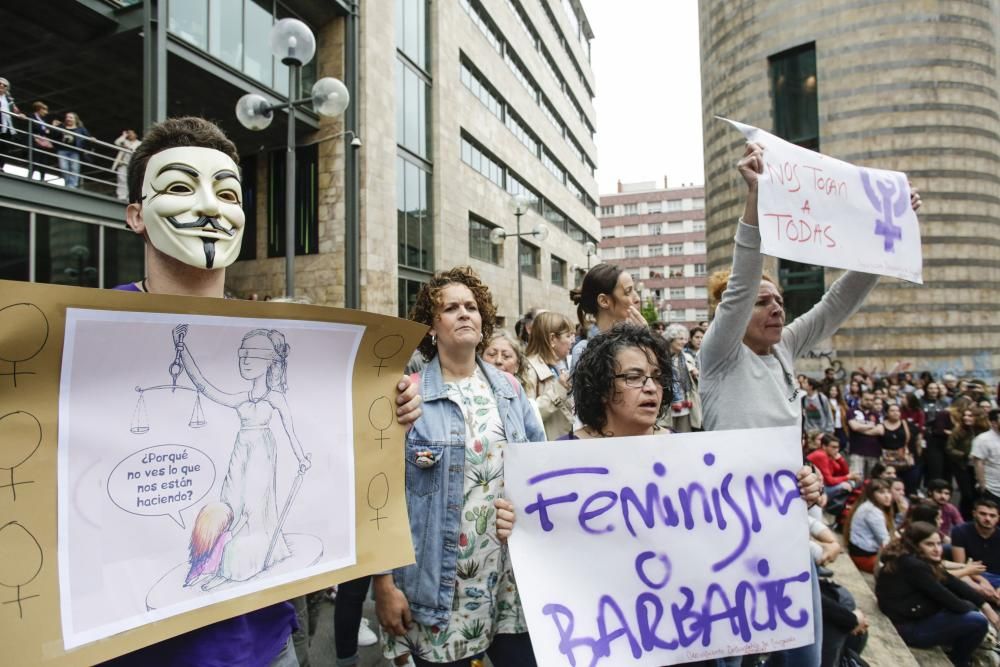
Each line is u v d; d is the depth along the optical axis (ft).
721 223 54.85
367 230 44.39
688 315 273.33
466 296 6.95
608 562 5.38
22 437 3.43
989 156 47.83
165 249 4.52
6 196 26.04
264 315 4.44
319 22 44.75
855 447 27.17
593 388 5.92
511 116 83.87
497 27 76.23
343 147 43.96
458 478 6.32
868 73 47.09
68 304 3.55
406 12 54.08
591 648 5.08
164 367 3.99
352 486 4.98
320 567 4.68
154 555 3.86
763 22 50.72
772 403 6.78
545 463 5.49
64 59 35.06
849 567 16.94
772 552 5.67
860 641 10.86
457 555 6.21
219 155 4.80
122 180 31.17
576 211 119.75
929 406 34.47
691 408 11.19
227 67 35.91
